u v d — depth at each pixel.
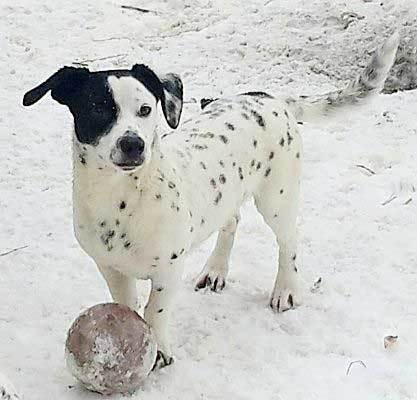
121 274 3.14
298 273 3.49
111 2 6.48
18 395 2.86
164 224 2.97
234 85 5.14
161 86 2.97
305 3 6.26
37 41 5.73
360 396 2.98
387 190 4.12
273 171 3.33
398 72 5.39
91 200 2.94
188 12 6.41
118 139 2.80
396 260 3.64
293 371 3.09
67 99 2.92
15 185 4.17
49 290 3.50
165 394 3.01
